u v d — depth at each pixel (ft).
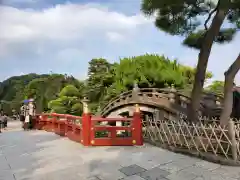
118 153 21.01
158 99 37.52
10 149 24.40
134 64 63.62
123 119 24.73
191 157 19.29
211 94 36.14
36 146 25.63
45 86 82.12
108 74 71.67
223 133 17.54
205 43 23.61
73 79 89.66
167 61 67.00
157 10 25.21
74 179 14.71
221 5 22.20
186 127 20.71
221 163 17.16
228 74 20.22
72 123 30.19
